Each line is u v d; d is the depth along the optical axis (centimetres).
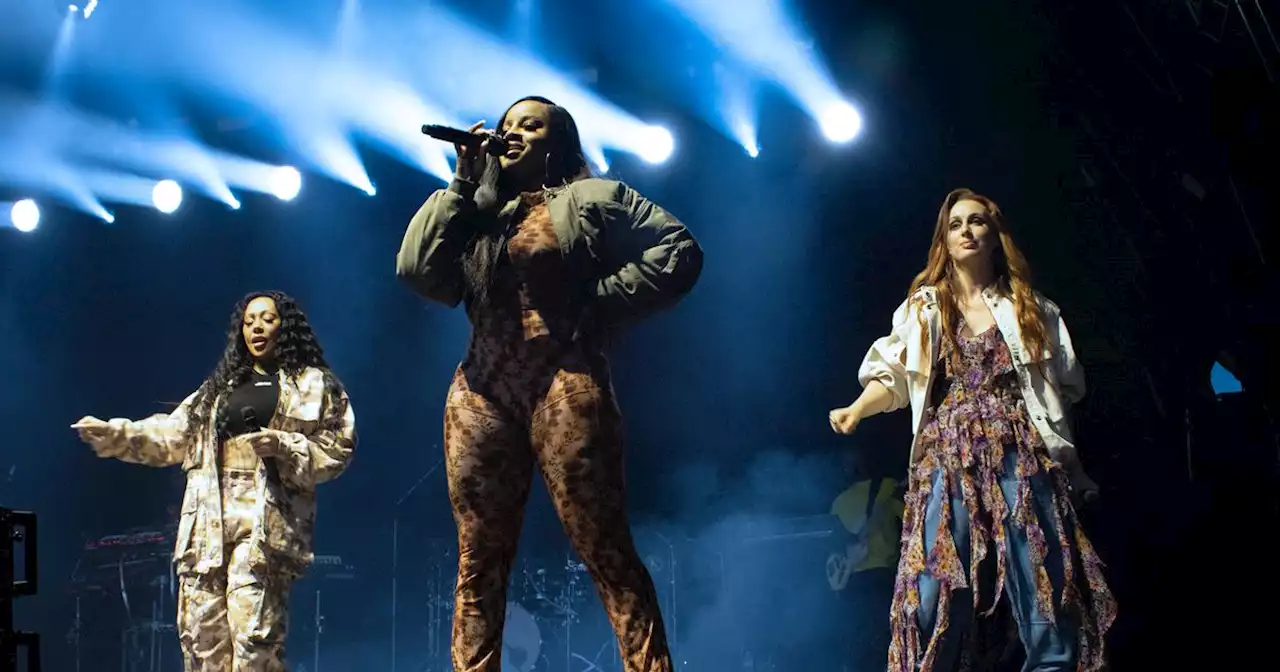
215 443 478
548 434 327
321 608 920
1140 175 602
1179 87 584
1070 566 374
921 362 402
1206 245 580
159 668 811
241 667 452
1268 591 536
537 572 897
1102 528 574
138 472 1098
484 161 344
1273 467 550
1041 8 648
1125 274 605
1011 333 398
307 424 484
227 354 496
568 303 337
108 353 1165
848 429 409
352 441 490
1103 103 616
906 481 807
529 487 343
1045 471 385
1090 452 592
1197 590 548
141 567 833
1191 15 571
